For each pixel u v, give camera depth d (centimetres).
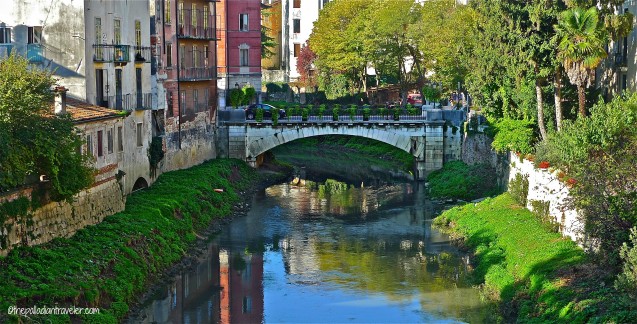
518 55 5622
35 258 3769
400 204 6800
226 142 8075
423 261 5009
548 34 5588
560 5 5606
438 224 5950
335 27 10769
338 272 4812
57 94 4184
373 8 10331
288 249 5338
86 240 4281
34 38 5184
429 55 8738
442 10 8962
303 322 3994
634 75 5634
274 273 4788
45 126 3950
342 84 11081
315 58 12212
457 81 8181
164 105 6544
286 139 8062
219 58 9950
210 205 6088
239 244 5447
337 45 10488
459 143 7881
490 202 5888
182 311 4084
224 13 9862
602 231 3750
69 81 5175
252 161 8100
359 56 10400
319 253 5234
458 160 7869
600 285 3666
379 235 5694
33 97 3891
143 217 4991
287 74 13288
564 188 4522
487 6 6112
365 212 6506
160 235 4894
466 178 7038
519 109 5966
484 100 6425
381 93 10862
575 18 5238
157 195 5691
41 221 3981
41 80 4047
